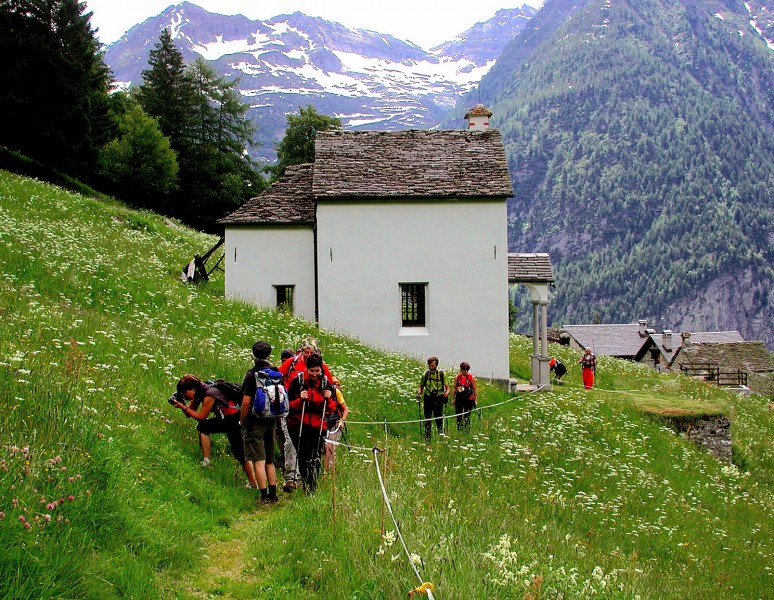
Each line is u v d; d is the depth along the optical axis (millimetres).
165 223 53438
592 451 19500
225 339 20906
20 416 8594
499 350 28188
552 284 30250
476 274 28266
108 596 6691
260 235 30219
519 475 16000
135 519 8062
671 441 24516
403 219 28219
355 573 7941
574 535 12922
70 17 59438
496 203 28266
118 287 22906
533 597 7793
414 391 19844
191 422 12172
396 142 30141
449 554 8375
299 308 30188
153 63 77312
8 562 6352
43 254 23188
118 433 9859
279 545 8586
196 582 7688
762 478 27516
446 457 15609
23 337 13250
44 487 7398
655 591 10945
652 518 16516
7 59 49219
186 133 76750
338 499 10078
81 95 52938
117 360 14258
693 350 76500
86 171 55469
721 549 16328
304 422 11273
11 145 51031
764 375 73750
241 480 10945
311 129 75688
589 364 32531
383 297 28156
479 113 34000
